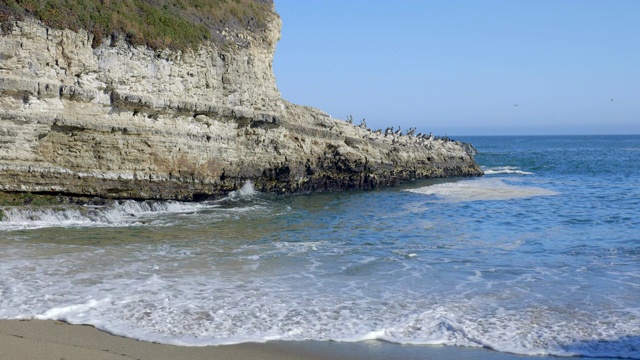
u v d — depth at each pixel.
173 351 10.48
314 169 39.06
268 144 36.12
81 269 15.66
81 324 11.61
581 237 22.27
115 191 27.84
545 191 41.19
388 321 12.22
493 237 22.28
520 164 79.88
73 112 25.66
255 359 10.28
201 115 31.34
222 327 11.69
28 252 17.52
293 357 10.44
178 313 12.37
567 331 11.84
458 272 16.42
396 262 17.56
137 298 13.25
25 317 11.84
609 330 11.90
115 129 27.03
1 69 23.48
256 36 36.56
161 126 29.23
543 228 24.58
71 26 25.52
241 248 19.28
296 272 16.12
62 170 25.69
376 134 47.22
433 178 52.72
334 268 16.67
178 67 30.08
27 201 24.58
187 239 20.80
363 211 30.14
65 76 25.53
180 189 30.78
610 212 29.45
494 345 11.16
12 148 24.12
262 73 36.09
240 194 34.56
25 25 24.02
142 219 25.42
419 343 11.20
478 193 39.69
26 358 9.80
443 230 23.94
